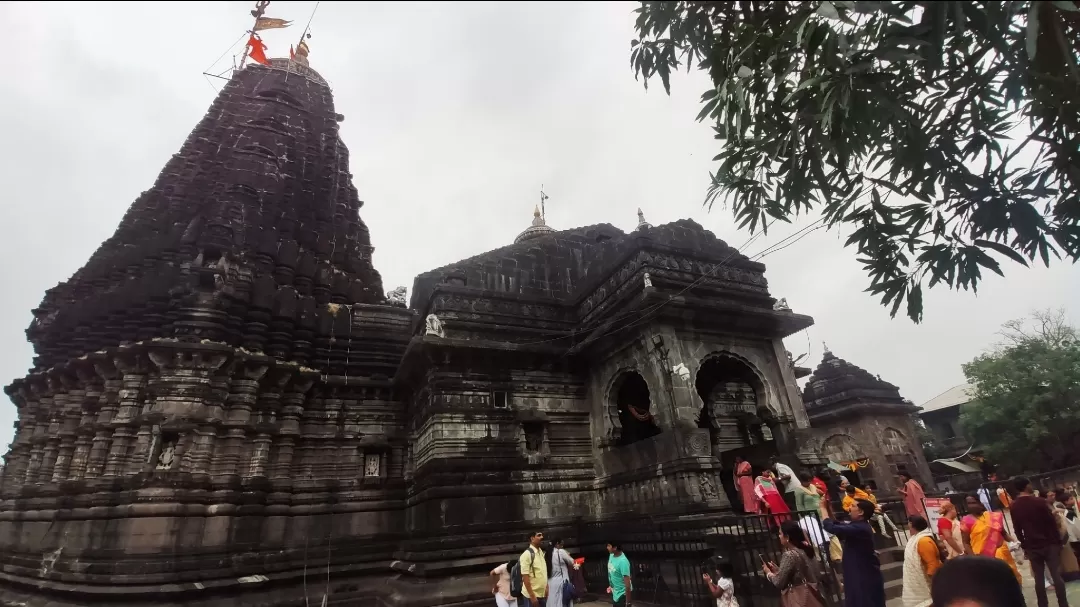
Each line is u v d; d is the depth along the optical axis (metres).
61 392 20.97
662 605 12.90
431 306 19.55
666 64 6.38
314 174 29.52
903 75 4.95
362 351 22.55
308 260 24.39
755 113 5.37
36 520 18.81
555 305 21.02
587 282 21.44
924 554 7.14
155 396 17.86
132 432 18.02
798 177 5.48
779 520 11.66
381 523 19.91
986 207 5.56
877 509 13.75
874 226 6.12
